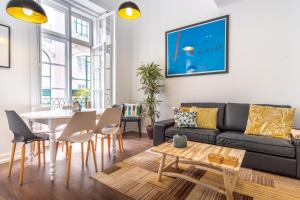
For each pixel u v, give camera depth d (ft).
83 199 5.25
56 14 12.10
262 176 6.73
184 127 9.58
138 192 5.65
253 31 9.67
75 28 13.55
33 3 6.28
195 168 7.39
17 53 8.65
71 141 6.57
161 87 13.21
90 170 7.24
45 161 8.14
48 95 12.47
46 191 5.65
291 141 6.87
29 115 6.73
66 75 12.39
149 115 12.68
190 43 11.80
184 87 12.22
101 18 13.79
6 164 7.75
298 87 8.58
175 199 5.29
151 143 11.40
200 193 5.60
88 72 16.81
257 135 7.89
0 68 8.06
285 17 8.82
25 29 8.97
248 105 9.25
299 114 8.55
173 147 6.40
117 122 8.61
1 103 8.13
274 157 6.79
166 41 12.92
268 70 9.30
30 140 6.40
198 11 11.55
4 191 5.61
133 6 8.02
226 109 9.78
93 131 7.50
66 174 6.83
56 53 12.75
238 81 10.18
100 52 13.73
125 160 8.34
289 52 8.76
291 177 6.61
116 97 14.12
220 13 10.69
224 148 6.35
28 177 6.55
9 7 6.03
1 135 8.11
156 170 7.25
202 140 8.52
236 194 5.54
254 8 9.62
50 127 6.44
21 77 8.81
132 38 15.19
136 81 15.05
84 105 13.99
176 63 12.48
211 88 11.12
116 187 5.94
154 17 13.66
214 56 10.89
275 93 9.14
